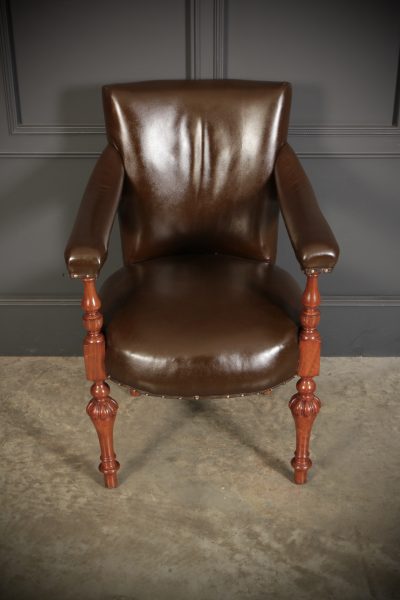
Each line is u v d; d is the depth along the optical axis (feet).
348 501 5.12
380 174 6.55
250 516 4.98
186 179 5.67
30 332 7.18
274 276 5.31
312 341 4.70
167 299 4.92
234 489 5.25
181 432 5.95
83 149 6.48
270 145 5.62
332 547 4.70
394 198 6.64
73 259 4.36
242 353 4.59
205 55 6.14
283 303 4.90
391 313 7.00
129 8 6.03
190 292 5.01
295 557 4.62
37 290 7.07
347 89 6.28
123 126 5.54
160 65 6.23
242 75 6.25
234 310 4.78
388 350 7.18
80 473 5.47
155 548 4.71
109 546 4.73
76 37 6.13
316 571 4.51
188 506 5.09
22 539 4.80
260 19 6.04
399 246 6.84
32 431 6.00
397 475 5.39
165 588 4.39
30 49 6.17
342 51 6.14
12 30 6.11
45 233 6.85
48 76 6.27
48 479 5.40
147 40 6.14
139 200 5.68
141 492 5.24
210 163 5.65
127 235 5.78
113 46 6.17
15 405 6.37
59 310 7.06
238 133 5.59
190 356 4.56
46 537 4.82
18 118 6.40
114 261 7.02
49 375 6.87
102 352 4.75
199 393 4.66
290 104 5.70
